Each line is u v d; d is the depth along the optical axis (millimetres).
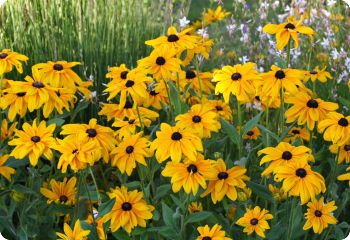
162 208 2227
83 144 2164
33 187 2498
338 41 4047
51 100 2430
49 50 3727
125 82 2451
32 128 2273
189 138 2152
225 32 4559
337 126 2344
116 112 2664
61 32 3855
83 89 2732
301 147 2189
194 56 2783
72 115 2791
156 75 2479
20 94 2457
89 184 2756
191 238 2289
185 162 2166
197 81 2895
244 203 2285
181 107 2449
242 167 2305
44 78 2506
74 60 3736
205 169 2145
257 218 2164
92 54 3791
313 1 4258
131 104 2664
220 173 2252
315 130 3154
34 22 3666
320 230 2174
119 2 4098
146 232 2236
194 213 2170
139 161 2236
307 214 2211
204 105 2518
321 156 2629
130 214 2176
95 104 3422
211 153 2629
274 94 2359
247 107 3039
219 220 2359
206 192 2252
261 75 2393
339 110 3508
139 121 2480
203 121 2332
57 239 2385
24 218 2424
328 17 4023
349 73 3559
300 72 2398
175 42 2566
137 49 3996
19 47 3652
